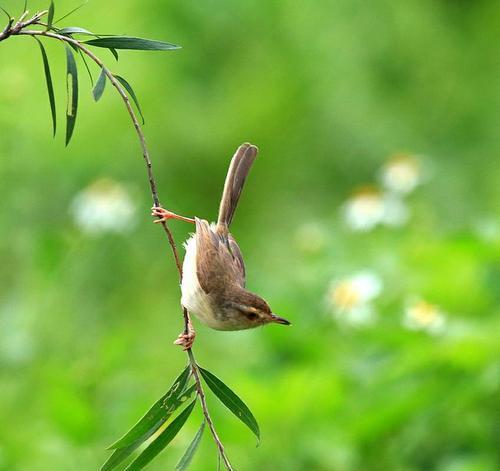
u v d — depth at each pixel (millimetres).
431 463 9320
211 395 9461
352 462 9242
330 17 17797
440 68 17750
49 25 5395
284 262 14094
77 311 12336
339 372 9828
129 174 15539
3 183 13312
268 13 17578
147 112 15969
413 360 9375
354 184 16359
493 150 16641
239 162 7641
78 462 9328
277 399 9328
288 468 9211
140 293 13531
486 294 10641
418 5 18422
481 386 9266
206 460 9234
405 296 10930
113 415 9711
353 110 16797
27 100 14648
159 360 11438
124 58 16375
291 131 16469
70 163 14906
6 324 11727
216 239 7059
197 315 6957
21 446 9438
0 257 12945
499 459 9297
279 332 10375
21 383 10711
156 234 14672
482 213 14656
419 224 12797
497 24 18500
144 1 17125
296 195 16031
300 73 17094
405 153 15414
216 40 17156
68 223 13938
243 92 16531
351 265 11508
